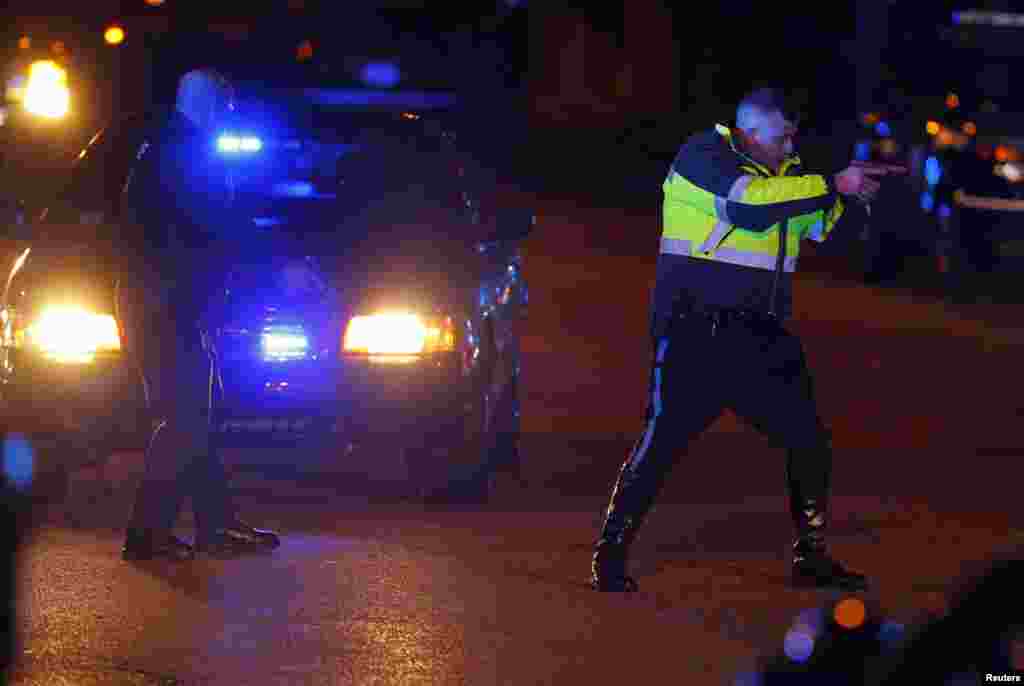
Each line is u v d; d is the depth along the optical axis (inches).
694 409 1002.7
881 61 3944.4
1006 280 3036.4
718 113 6151.6
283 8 5280.5
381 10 6033.5
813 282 2913.4
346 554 1082.7
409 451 1214.9
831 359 2054.6
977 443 1562.5
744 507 1259.8
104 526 1132.5
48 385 1131.9
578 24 6481.3
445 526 1170.0
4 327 1143.6
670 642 908.0
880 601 992.2
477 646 893.2
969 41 5506.9
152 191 1032.2
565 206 4168.3
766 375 1005.2
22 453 821.2
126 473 1309.1
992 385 1897.1
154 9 4771.2
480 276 1212.5
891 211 2896.2
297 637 900.0
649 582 1034.7
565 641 905.5
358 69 5378.9
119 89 3447.3
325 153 1298.0
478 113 5255.9
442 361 1166.3
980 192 3083.2
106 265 1138.7
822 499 1030.4
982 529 1199.6
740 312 1002.7
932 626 557.0
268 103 1365.7
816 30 6013.8
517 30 6638.8
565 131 5782.5
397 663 860.6
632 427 1582.2
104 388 1133.7
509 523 1183.6
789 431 1016.9
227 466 1316.4
